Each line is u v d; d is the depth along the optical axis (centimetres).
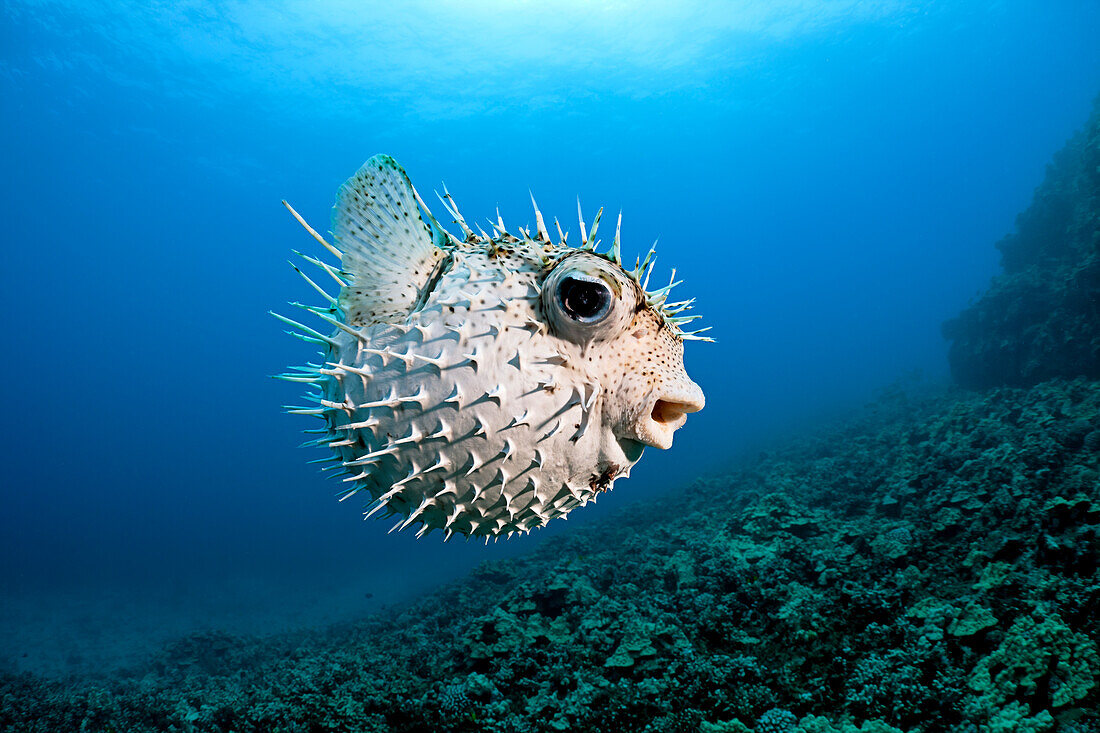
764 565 785
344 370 170
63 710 941
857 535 830
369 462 175
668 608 761
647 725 509
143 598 3341
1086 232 1786
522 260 175
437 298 168
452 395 153
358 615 2216
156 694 1062
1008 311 1770
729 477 2002
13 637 2509
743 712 490
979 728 399
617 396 163
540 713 577
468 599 1297
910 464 1110
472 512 168
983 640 493
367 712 651
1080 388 1165
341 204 194
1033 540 605
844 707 466
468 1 4772
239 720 734
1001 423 1084
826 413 3831
